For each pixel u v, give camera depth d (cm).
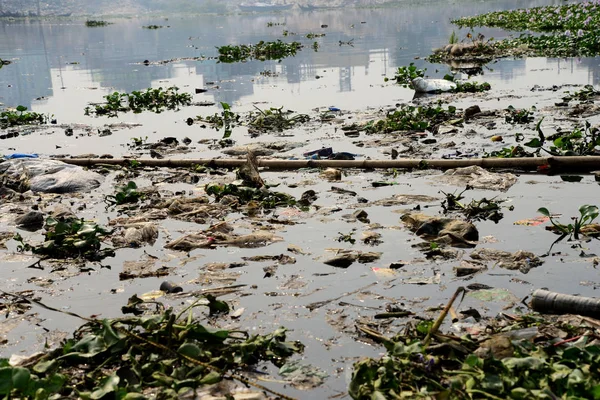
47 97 1617
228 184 738
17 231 659
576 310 436
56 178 812
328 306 468
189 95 1492
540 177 764
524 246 558
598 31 2117
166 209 697
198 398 364
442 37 2789
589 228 583
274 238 598
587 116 1073
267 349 411
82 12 9331
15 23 6034
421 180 770
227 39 3272
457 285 491
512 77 1588
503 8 4891
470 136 992
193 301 485
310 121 1172
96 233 626
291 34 3425
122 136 1130
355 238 592
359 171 823
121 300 493
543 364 357
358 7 7525
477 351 384
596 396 327
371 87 1552
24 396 351
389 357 383
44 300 499
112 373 389
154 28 4522
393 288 491
